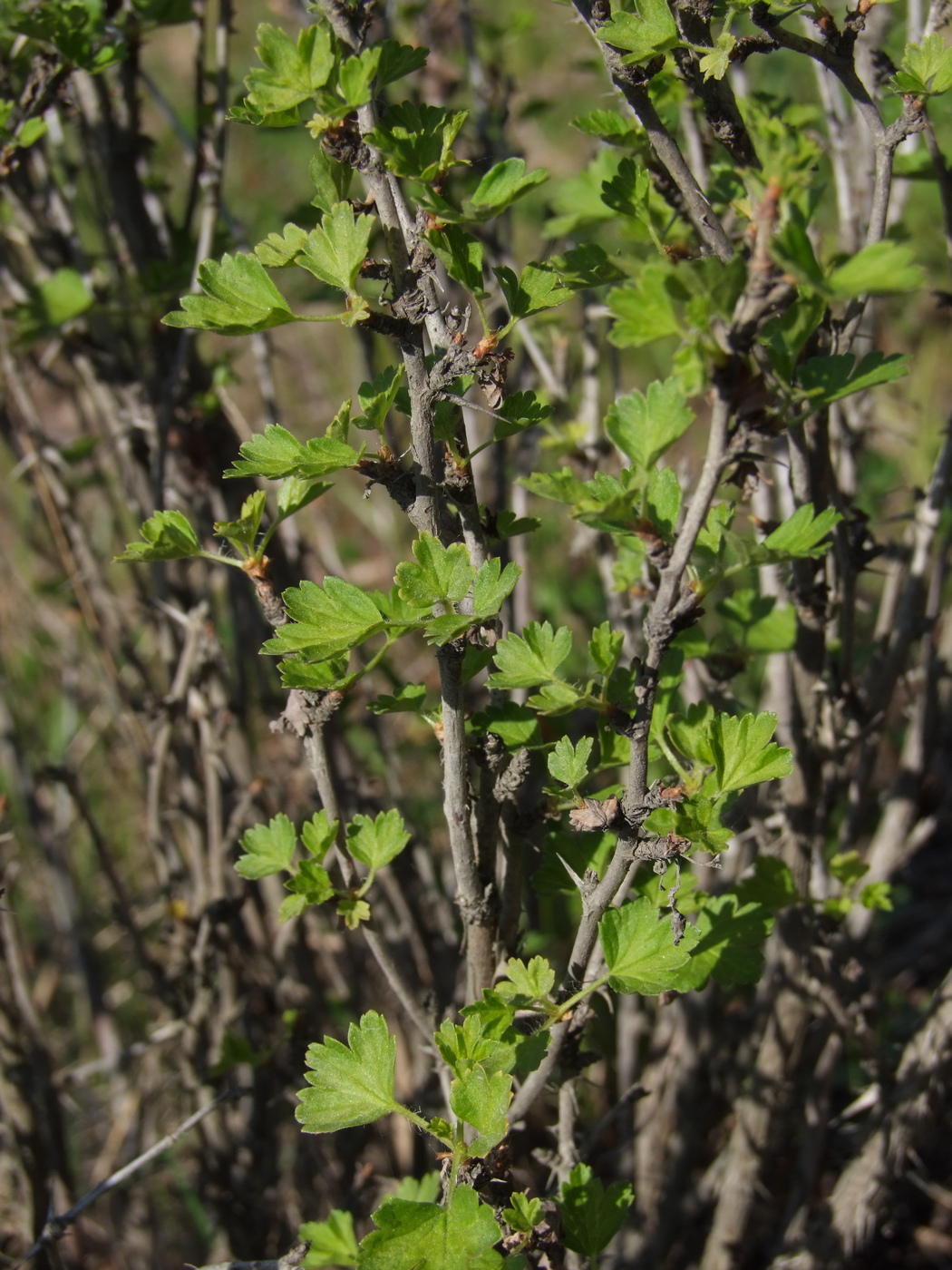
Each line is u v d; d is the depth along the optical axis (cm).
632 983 81
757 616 94
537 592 168
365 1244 77
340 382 210
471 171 114
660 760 93
